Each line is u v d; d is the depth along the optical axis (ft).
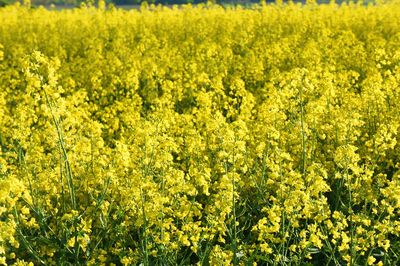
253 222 21.50
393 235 20.59
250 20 67.67
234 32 64.90
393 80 29.40
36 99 19.98
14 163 25.48
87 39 62.13
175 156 27.35
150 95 37.73
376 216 21.24
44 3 197.26
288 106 25.70
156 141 20.42
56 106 19.90
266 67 46.06
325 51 46.44
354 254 17.08
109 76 42.86
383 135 23.62
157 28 73.10
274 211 17.12
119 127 32.50
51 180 20.81
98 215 19.57
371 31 62.28
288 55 47.73
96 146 21.25
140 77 44.06
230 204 17.56
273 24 71.20
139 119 28.12
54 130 20.22
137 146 20.61
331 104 29.66
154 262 18.85
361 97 28.40
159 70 43.45
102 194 18.92
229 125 20.93
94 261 18.35
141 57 48.62
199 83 37.68
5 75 41.88
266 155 21.21
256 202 21.61
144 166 19.77
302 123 22.97
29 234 20.07
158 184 19.65
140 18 79.30
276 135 21.40
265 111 25.11
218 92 34.04
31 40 60.90
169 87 37.24
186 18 75.46
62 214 20.35
